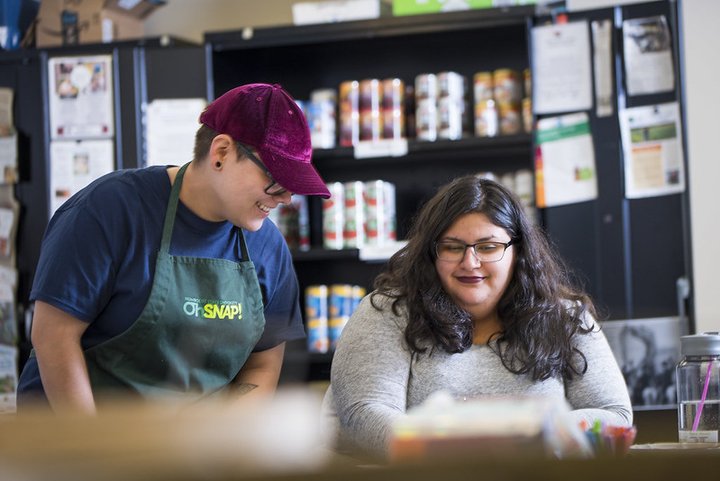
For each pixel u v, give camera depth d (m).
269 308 2.24
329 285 4.09
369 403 2.00
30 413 0.47
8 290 4.01
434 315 2.06
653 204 3.63
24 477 0.39
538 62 3.72
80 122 3.93
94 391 2.00
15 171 4.04
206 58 3.89
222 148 1.93
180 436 0.42
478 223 2.08
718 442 1.85
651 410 2.75
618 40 3.68
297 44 4.05
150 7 4.15
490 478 0.42
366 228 3.87
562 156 3.69
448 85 3.82
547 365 2.07
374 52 4.15
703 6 4.01
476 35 3.99
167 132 3.89
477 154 4.01
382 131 3.89
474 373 2.08
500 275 2.09
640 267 3.63
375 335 2.10
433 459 0.42
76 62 3.95
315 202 4.12
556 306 2.12
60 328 1.93
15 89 4.09
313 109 3.93
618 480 0.45
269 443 0.43
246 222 1.99
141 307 2.00
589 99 3.68
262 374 2.23
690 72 4.02
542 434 0.69
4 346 3.99
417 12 3.80
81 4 4.06
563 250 3.67
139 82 3.91
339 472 0.41
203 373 2.09
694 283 3.92
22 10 4.14
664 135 3.63
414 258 2.12
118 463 0.40
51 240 1.96
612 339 3.63
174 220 2.02
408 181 4.09
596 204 3.66
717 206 3.98
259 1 4.37
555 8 3.78
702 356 1.87
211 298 2.06
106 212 1.95
